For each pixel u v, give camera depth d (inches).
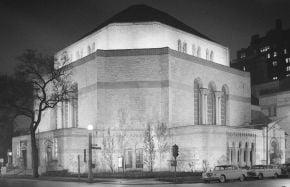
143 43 2903.5
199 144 2497.5
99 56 2751.0
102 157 2662.4
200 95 2984.7
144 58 2746.1
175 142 2613.2
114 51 2763.3
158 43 2906.0
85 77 2866.6
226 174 1897.1
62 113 3238.2
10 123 4259.4
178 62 2787.9
